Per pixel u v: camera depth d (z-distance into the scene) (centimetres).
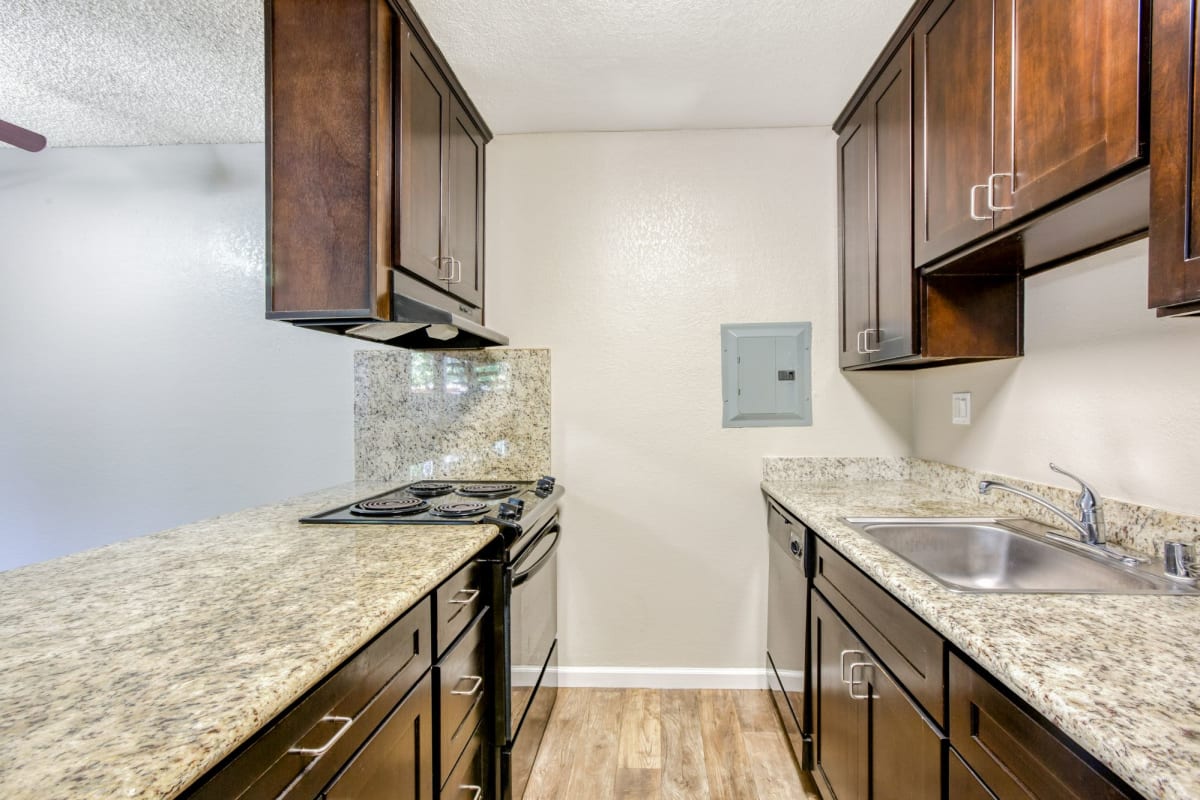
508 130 224
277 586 97
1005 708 73
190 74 182
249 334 230
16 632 77
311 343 229
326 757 75
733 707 211
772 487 209
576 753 183
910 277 154
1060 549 125
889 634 110
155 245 230
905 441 221
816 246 222
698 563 226
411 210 149
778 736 191
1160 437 114
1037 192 102
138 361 231
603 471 227
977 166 121
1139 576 104
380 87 136
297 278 135
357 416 228
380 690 89
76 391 231
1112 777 56
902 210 158
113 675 65
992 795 75
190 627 79
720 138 224
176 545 125
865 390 221
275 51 136
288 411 230
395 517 152
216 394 231
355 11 134
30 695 60
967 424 183
